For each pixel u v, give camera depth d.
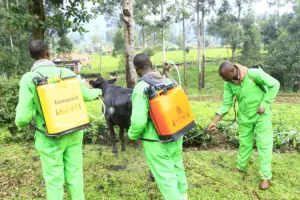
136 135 2.71
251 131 3.74
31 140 5.80
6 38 19.23
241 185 3.71
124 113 4.13
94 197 3.49
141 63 2.76
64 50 25.64
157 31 30.88
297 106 14.21
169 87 2.69
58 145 2.73
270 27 35.72
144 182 3.85
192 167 4.25
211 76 40.94
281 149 4.95
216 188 3.64
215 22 32.16
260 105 3.41
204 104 14.43
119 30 35.47
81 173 2.98
